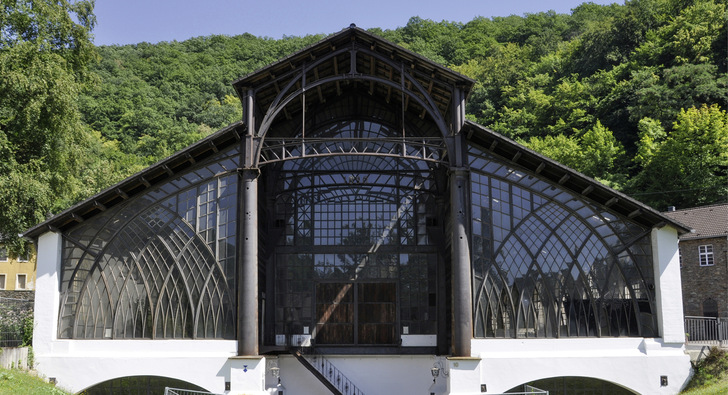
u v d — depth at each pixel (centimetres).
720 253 3612
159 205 2381
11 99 2708
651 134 5781
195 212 2370
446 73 2308
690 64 6228
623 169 5947
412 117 2759
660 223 2302
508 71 9312
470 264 2298
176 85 10838
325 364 2569
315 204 2722
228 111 10244
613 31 8325
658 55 7175
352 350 2584
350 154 2283
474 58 11431
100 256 2367
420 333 2619
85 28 3075
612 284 2317
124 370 2239
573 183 2339
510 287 2298
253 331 2227
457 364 2186
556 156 6181
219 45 12756
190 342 2262
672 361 2233
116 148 8431
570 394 2372
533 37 11256
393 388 2553
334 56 2328
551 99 7625
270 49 12356
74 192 3178
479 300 2277
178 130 8662
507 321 2275
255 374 2183
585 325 2291
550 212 2356
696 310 3700
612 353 2252
